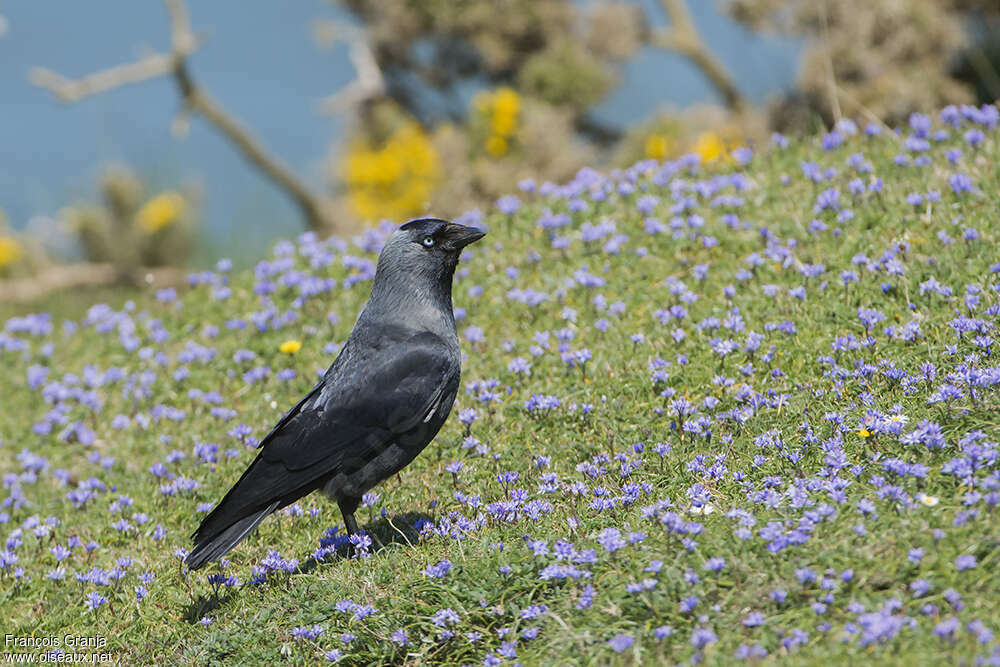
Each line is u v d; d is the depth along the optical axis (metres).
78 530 11.73
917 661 6.65
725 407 10.74
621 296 13.22
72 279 25.75
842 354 10.86
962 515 7.52
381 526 10.45
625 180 15.81
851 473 8.58
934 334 10.63
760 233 13.34
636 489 9.23
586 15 26.50
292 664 8.53
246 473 9.80
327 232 26.27
